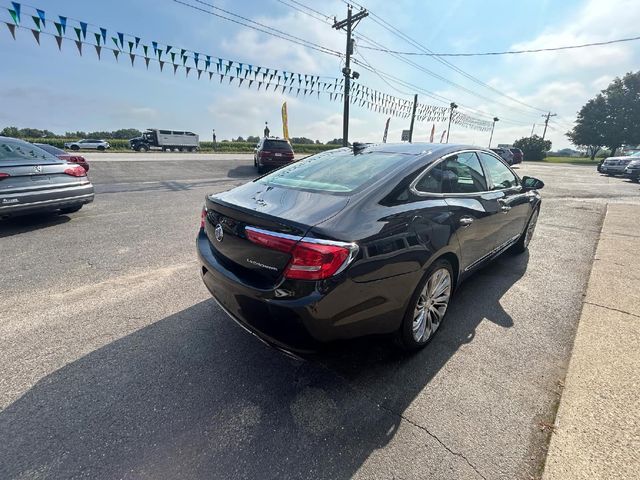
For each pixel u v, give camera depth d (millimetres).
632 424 1757
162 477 1535
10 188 4805
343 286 1774
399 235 2055
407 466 1594
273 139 14602
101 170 13258
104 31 6895
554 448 1646
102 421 1820
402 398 2016
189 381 2129
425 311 2428
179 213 6543
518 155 29938
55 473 1535
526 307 3090
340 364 2314
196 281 3525
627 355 2307
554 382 2133
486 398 2008
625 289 3342
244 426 1809
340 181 2367
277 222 1844
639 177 14672
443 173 2662
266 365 2287
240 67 9156
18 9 5965
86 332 2611
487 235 3117
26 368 2205
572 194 10383
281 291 1786
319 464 1606
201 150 45594
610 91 50500
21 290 3258
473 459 1624
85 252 4301
